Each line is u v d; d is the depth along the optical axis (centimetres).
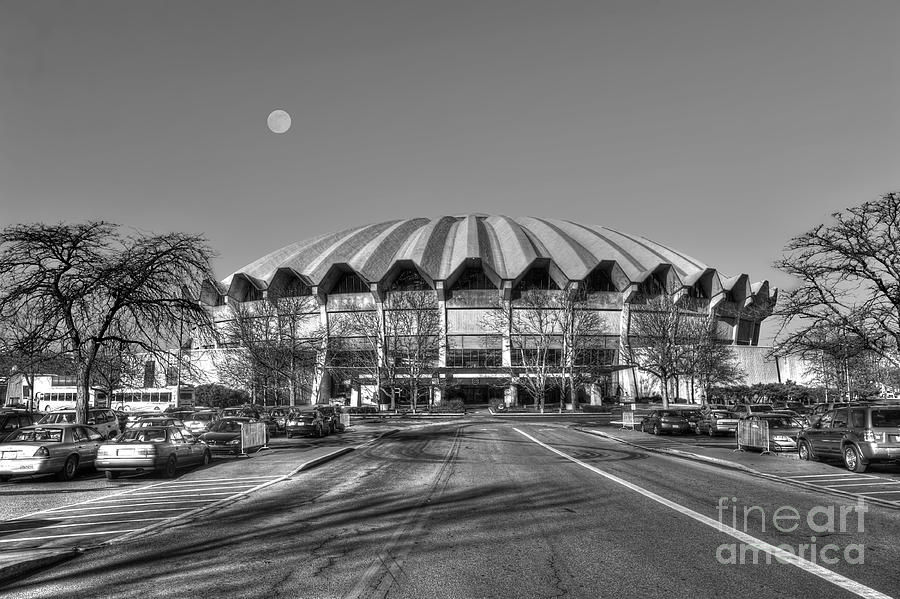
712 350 6669
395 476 1717
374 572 745
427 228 9919
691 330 6712
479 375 7788
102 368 4316
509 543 886
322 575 736
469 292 8294
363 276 8275
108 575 760
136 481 1725
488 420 5638
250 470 1905
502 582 695
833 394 6481
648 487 1448
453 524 1031
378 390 7188
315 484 1584
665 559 787
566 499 1273
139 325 2573
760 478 1630
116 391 6956
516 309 8231
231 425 2612
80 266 2391
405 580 708
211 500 1355
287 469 1898
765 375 8769
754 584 680
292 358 5472
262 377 5594
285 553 853
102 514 1195
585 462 2059
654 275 8669
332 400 7500
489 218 11294
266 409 4162
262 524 1070
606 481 1562
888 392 5778
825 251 2545
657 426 3462
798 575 712
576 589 666
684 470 1825
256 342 5559
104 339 2495
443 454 2377
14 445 1694
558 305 7819
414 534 957
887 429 1683
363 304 8331
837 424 1850
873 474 1689
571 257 8781
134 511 1225
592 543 879
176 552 876
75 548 893
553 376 7244
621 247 10144
